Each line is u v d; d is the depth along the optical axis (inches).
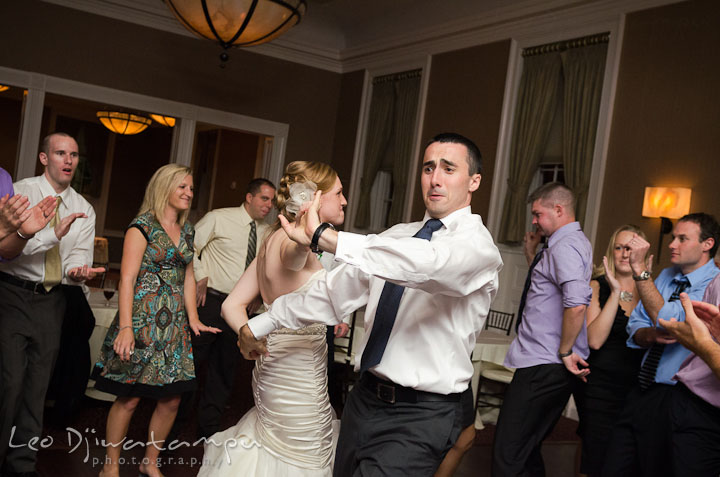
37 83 304.5
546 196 120.5
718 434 95.0
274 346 90.9
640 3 221.3
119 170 539.5
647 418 103.0
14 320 110.6
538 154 256.4
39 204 97.9
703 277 109.0
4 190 96.9
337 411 178.7
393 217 327.3
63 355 141.2
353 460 74.4
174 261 117.3
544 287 117.9
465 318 72.2
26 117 303.1
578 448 145.4
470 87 291.0
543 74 255.8
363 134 360.2
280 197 90.8
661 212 203.2
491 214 271.1
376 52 349.7
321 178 91.1
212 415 148.0
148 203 117.4
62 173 121.5
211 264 161.9
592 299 130.3
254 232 164.9
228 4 201.6
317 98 377.1
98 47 317.7
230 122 353.1
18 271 111.0
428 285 63.1
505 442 115.5
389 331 72.1
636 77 221.6
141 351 113.4
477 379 184.7
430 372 71.1
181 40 337.4
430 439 70.5
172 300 117.3
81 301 136.9
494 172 272.2
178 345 118.2
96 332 159.8
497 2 272.4
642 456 103.7
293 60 368.5
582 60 240.5
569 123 242.5
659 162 211.3
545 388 115.4
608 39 232.8
